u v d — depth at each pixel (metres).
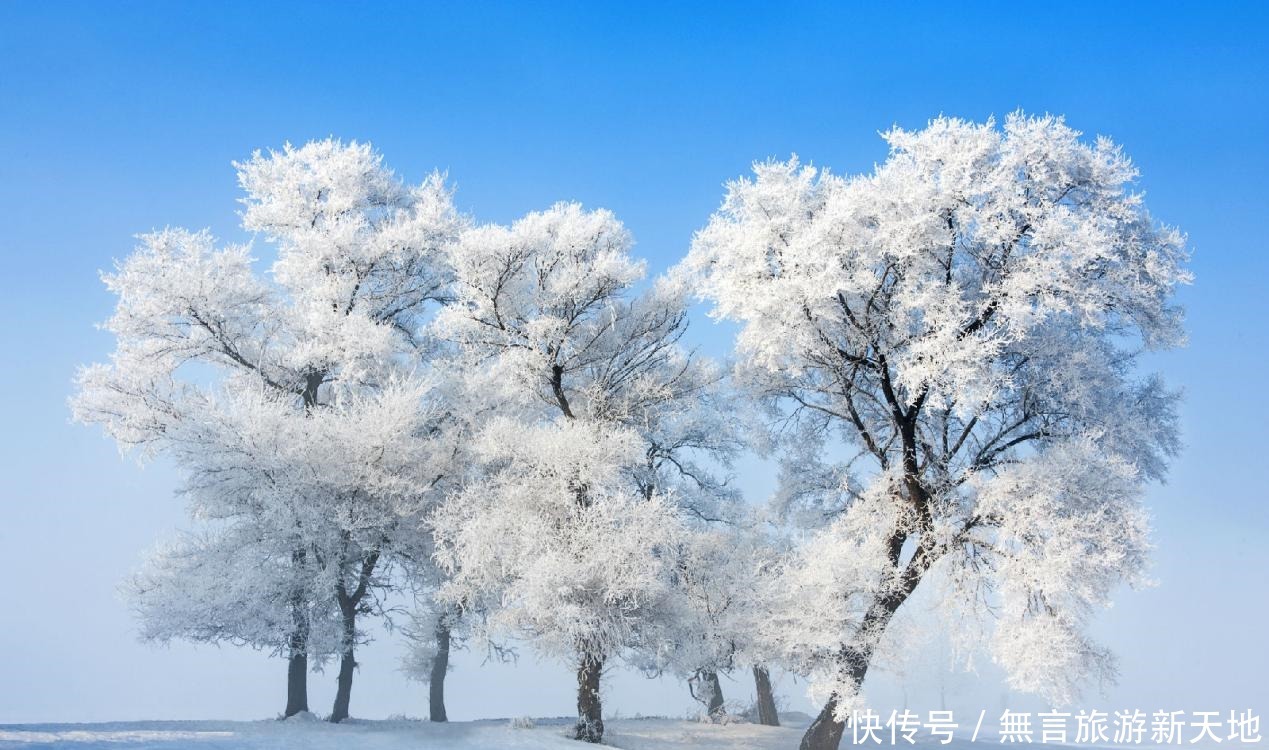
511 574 22.17
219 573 23.45
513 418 24.19
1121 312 20.28
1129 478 19.28
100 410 24.34
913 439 21.08
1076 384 19.75
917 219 18.69
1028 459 19.88
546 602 20.09
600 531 21.09
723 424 27.66
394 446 23.83
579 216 22.98
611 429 23.33
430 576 25.52
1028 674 18.38
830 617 19.91
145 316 24.55
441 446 24.92
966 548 20.50
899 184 19.69
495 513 21.75
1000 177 19.16
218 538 24.53
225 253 25.30
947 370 18.66
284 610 23.55
